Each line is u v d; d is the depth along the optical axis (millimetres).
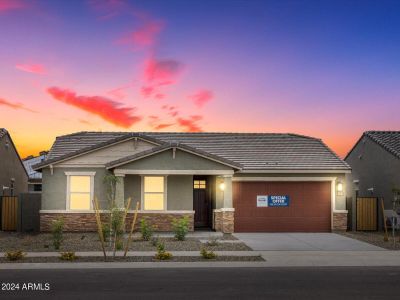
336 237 23469
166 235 23359
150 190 25000
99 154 25312
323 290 11930
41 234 24016
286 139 30203
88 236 22969
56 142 28984
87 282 12812
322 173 26250
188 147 24109
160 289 11953
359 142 34094
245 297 11141
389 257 17438
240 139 29953
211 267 15328
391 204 28516
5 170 33375
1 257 17031
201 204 26812
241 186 26031
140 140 25641
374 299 11016
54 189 24984
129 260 16484
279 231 25984
